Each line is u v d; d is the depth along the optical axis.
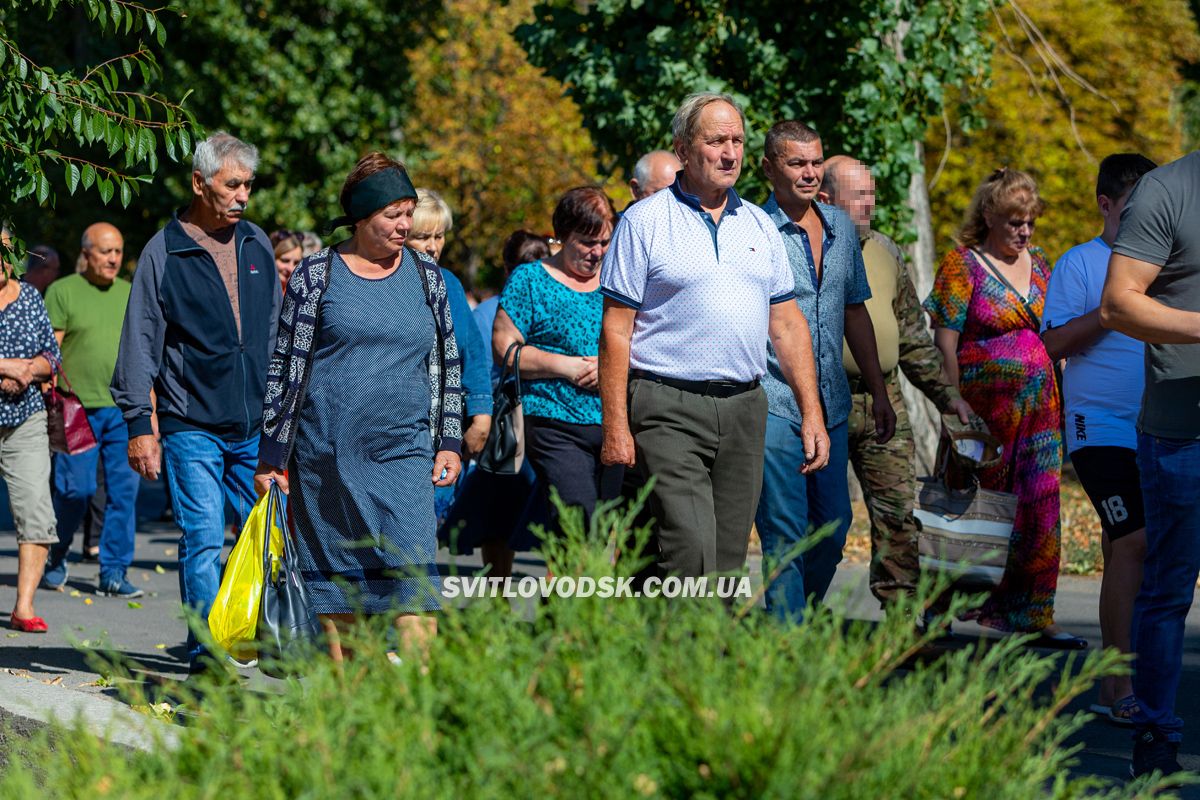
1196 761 7.84
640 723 4.45
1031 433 10.80
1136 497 8.39
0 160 8.70
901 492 10.31
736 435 7.93
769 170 9.22
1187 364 7.03
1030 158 37.12
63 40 36.22
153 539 19.33
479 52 46.53
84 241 14.54
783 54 19.97
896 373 10.53
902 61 20.59
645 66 19.95
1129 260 6.96
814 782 4.16
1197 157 6.96
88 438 12.43
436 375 8.04
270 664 5.59
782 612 7.59
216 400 8.93
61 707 7.05
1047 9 36.75
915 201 22.31
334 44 40.41
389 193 7.62
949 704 4.87
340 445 7.61
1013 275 10.91
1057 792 4.96
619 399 7.84
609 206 10.06
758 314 7.95
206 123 39.31
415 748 4.39
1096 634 11.67
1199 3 43.41
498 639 4.92
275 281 9.33
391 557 7.64
